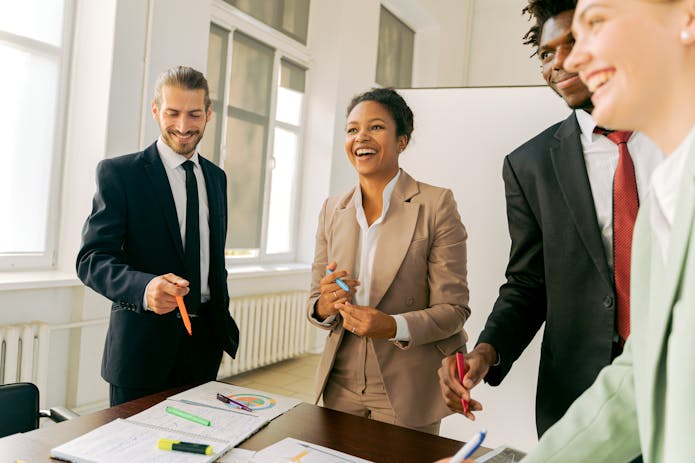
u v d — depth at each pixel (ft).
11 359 8.05
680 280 1.49
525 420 7.31
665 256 1.66
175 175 5.06
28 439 3.19
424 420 4.19
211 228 5.10
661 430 1.59
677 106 1.42
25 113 9.09
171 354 4.69
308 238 16.46
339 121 16.28
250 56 14.07
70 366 9.35
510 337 3.92
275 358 13.98
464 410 3.34
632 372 2.12
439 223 4.35
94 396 9.57
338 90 15.97
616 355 3.48
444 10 20.15
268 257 15.39
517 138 7.62
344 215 4.59
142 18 9.73
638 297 1.85
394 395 4.17
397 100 4.39
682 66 1.37
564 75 3.35
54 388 9.16
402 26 19.74
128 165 4.80
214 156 13.15
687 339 1.41
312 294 4.73
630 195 3.39
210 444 3.17
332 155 16.11
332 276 4.11
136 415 3.61
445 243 4.33
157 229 4.78
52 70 9.37
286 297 14.28
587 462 2.14
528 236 4.12
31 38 9.02
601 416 2.14
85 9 9.47
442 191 4.47
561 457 2.16
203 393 4.16
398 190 4.48
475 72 21.07
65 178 9.61
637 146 3.49
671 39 1.36
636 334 1.84
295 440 3.33
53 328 8.70
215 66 12.92
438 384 4.28
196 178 5.14
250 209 14.62
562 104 7.36
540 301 4.20
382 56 18.62
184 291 4.05
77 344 9.27
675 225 1.50
